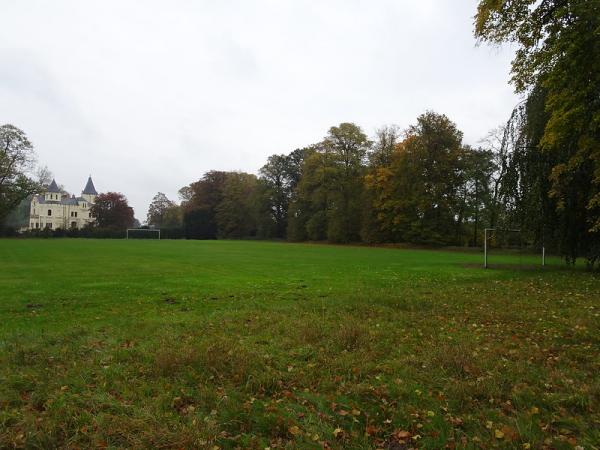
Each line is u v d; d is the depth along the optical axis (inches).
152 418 172.4
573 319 352.8
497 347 270.4
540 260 1138.0
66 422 169.5
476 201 2025.1
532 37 553.0
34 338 292.8
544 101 723.4
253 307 417.1
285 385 214.2
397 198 2078.0
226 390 202.4
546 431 167.0
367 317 367.6
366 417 180.1
